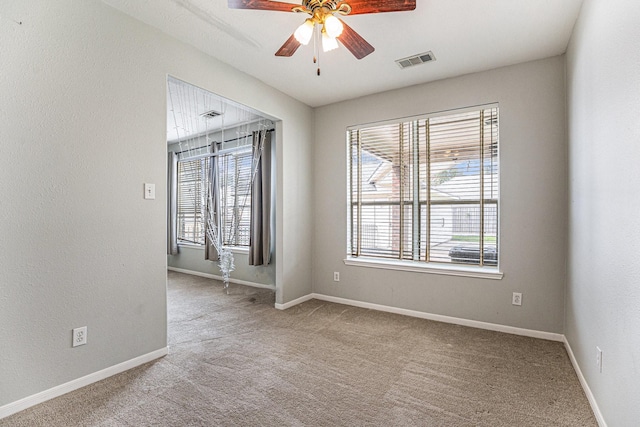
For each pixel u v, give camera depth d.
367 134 3.71
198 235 5.37
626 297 1.32
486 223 3.05
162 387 1.98
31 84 1.73
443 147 3.25
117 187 2.11
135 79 2.20
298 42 1.97
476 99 3.03
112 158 2.08
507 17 2.16
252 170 4.39
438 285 3.23
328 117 3.96
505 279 2.91
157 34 2.32
